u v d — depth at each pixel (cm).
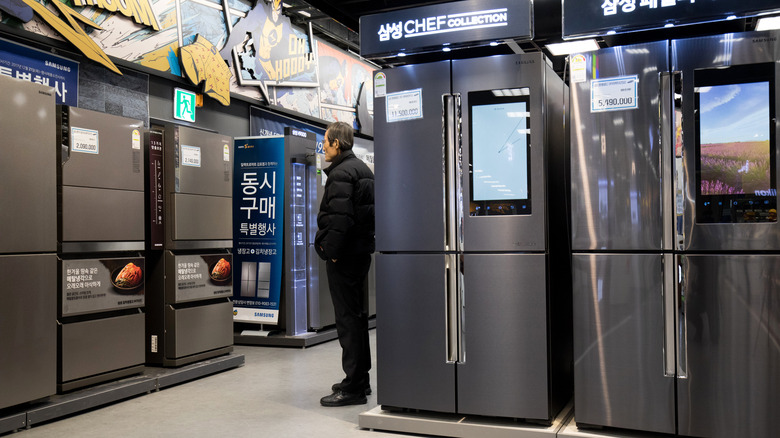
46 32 507
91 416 363
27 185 347
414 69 335
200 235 484
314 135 661
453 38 330
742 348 273
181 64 656
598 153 298
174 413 369
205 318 487
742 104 275
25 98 347
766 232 270
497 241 316
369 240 380
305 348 593
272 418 357
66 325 375
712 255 277
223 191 511
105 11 566
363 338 387
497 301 315
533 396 308
